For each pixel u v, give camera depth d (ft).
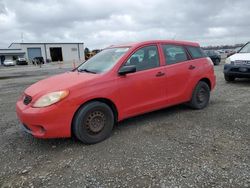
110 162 10.92
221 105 19.85
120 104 13.83
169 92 16.25
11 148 12.89
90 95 12.56
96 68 14.70
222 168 10.01
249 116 16.65
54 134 11.91
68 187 9.21
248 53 30.66
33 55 221.66
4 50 208.23
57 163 11.06
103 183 9.35
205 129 14.51
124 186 9.09
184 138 13.28
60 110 11.78
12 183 9.62
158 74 15.42
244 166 10.10
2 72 83.61
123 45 15.98
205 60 18.93
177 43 17.38
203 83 18.65
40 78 52.85
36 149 12.65
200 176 9.50
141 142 12.96
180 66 16.83
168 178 9.46
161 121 16.29
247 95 23.45
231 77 31.83
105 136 13.47
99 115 13.09
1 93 31.42
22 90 33.40
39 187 9.29
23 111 12.01
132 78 14.20
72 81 12.88
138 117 17.30
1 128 16.24
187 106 19.44
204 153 11.39
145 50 15.35
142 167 10.36
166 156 11.25
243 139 12.85
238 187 8.73
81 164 10.86
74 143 13.19
